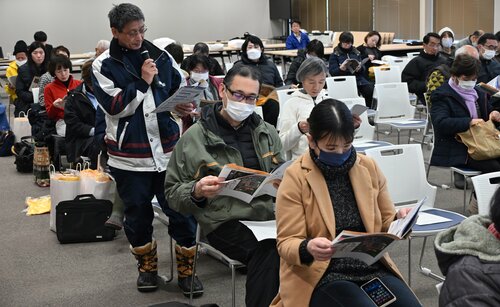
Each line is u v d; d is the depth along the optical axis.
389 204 2.32
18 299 3.58
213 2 18.33
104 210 4.51
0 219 5.11
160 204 3.48
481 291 1.63
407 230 2.03
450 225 3.20
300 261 2.09
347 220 2.20
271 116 4.82
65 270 4.00
